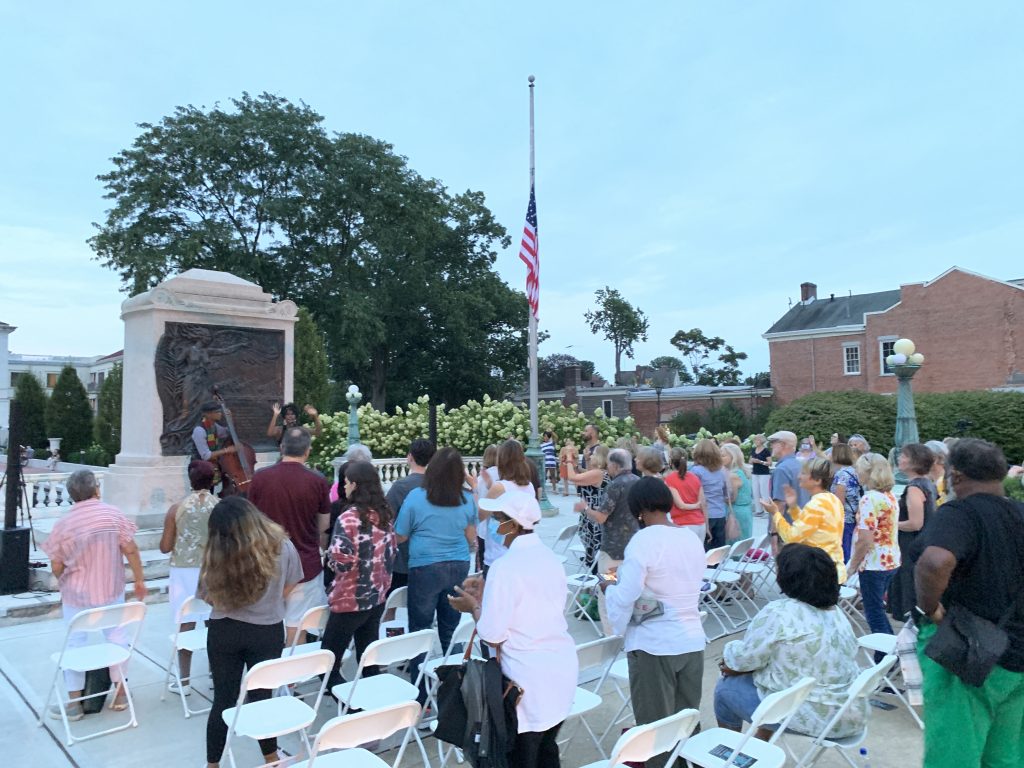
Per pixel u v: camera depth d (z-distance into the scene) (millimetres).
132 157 34406
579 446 22984
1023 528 3164
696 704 4020
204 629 5719
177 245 33250
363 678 4738
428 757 4691
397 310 44188
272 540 4199
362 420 20438
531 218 15812
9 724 5266
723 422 42844
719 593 8602
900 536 6285
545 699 3242
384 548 5031
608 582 5609
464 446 21391
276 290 38156
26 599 8250
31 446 37438
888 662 3951
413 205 40250
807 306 47594
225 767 4555
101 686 5438
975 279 36875
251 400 11570
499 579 3273
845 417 30531
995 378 36156
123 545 5656
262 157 36094
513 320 49156
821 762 4598
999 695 3129
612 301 77750
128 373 11242
